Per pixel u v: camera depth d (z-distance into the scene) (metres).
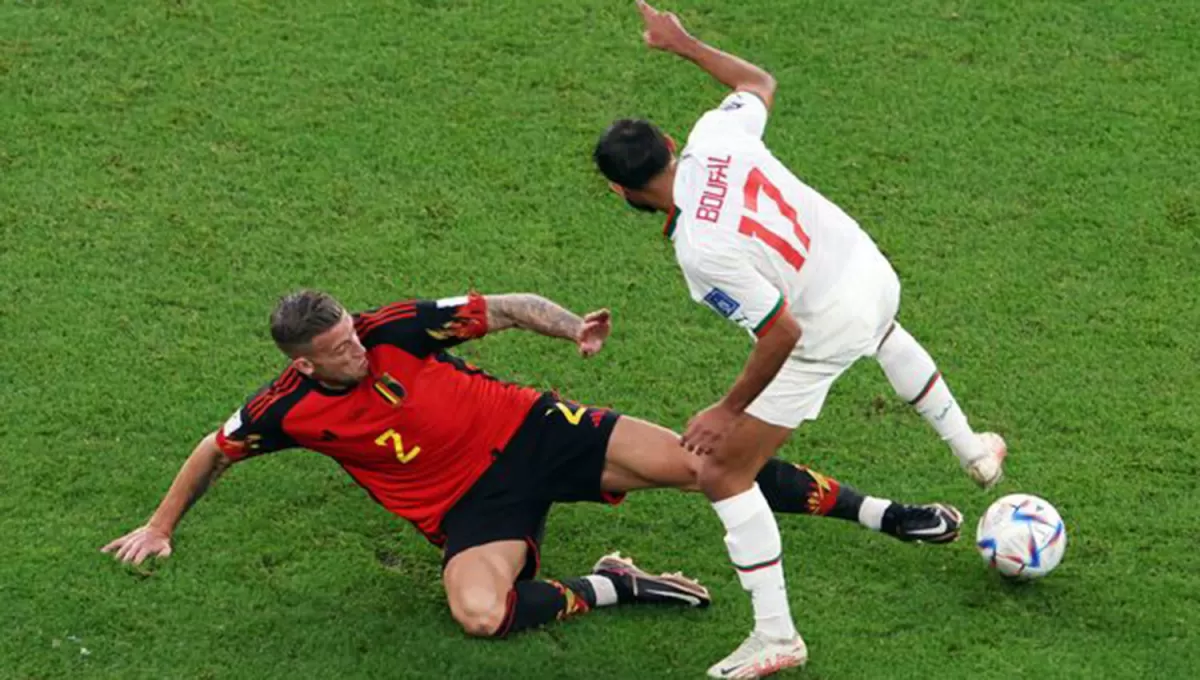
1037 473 26.11
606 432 23.23
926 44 35.03
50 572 23.91
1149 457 26.38
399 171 31.86
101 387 27.22
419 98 33.47
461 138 32.62
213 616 23.41
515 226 30.80
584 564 24.75
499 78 33.97
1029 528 23.67
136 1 35.41
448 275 29.72
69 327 28.34
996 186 31.83
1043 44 35.09
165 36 34.62
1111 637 23.25
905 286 29.67
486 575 22.77
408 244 30.34
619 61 34.41
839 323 21.55
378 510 25.42
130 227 30.42
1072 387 27.72
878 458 26.48
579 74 34.09
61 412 26.70
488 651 22.92
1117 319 29.08
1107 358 28.28
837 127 33.03
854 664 22.78
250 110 33.03
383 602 23.80
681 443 21.25
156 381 27.41
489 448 23.12
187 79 33.66
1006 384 27.78
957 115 33.38
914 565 24.58
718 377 27.98
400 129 32.75
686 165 20.92
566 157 32.25
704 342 28.64
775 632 22.42
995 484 24.95
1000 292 29.59
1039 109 33.56
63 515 24.94
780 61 34.50
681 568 24.64
